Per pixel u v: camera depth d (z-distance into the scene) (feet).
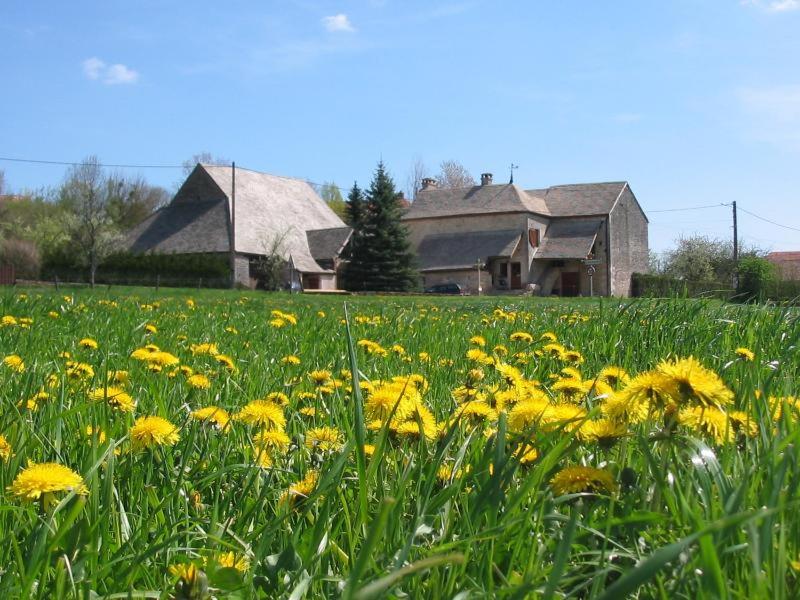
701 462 5.92
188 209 236.02
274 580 6.08
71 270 209.87
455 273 254.06
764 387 9.83
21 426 9.30
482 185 270.67
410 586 5.79
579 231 258.98
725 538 5.08
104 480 7.12
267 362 18.54
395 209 231.71
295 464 9.52
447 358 19.27
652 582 5.29
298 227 247.09
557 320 31.35
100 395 10.68
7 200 315.37
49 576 6.17
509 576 5.61
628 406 6.47
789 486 5.84
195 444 10.10
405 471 7.25
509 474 6.44
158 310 40.27
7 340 21.30
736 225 220.23
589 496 6.29
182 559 6.63
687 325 20.77
